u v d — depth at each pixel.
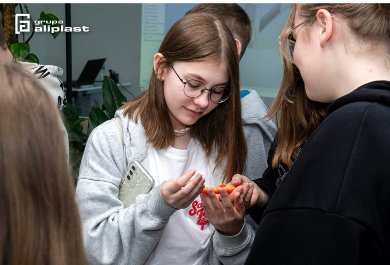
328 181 0.67
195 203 1.17
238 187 1.09
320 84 0.80
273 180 1.18
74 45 5.06
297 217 0.69
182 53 1.06
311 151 0.70
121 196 1.13
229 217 1.08
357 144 0.67
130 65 4.83
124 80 4.88
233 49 1.09
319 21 0.77
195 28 1.07
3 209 0.48
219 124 1.20
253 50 3.69
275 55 3.63
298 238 0.68
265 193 1.16
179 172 1.16
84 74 4.59
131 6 4.70
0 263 0.49
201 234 1.17
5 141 0.48
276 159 1.10
